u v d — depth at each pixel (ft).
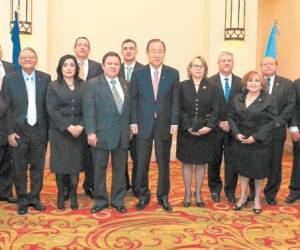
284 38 28.22
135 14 23.90
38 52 21.29
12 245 12.17
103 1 23.39
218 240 12.84
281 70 28.66
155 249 12.05
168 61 24.53
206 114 15.26
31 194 15.21
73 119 14.85
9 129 14.39
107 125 14.61
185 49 24.71
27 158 14.85
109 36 23.65
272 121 14.96
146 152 15.23
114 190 15.51
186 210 15.57
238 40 23.08
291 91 15.96
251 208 15.94
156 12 24.18
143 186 15.64
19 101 14.34
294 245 12.59
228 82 16.56
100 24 23.45
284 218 14.93
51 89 14.57
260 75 15.12
